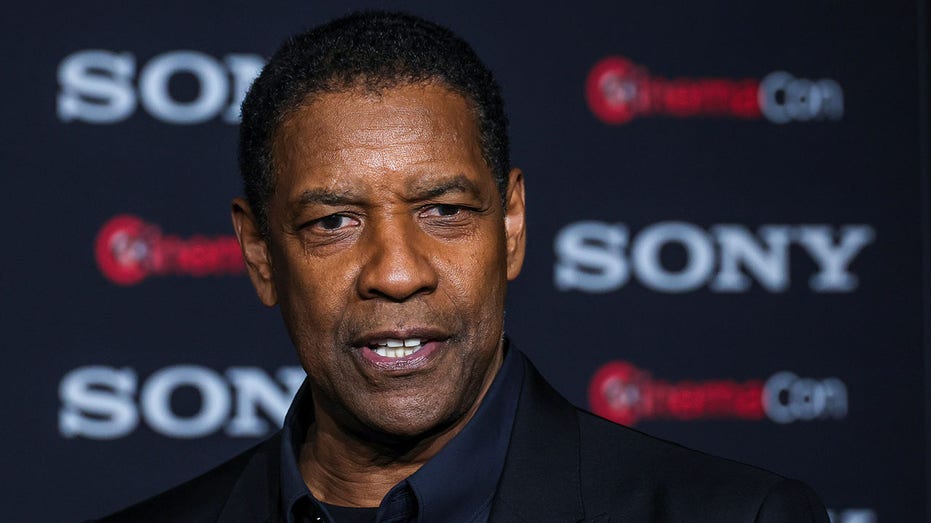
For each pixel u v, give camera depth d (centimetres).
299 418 455
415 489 407
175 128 937
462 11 954
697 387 951
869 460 954
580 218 954
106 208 929
